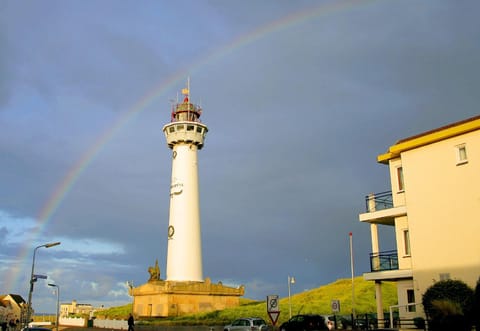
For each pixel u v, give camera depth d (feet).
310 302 196.44
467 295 96.68
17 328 261.44
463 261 109.60
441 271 113.39
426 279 116.16
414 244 120.16
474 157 110.52
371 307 177.88
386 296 191.93
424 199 119.55
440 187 116.47
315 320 135.23
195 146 260.21
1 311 407.23
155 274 248.93
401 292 124.26
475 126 109.40
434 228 116.37
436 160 118.32
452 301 91.45
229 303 234.79
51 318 450.30
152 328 195.21
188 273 240.94
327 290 216.13
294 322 136.56
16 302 456.04
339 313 163.84
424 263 117.29
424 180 120.26
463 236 110.42
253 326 138.31
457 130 112.88
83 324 282.36
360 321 136.98
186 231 245.86
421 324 106.93
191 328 175.01
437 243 115.24
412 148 124.06
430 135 119.14
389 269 126.82
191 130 256.73
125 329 218.38
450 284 100.99
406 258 123.65
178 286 223.30
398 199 128.67
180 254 242.99
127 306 305.94
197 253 245.86
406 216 125.39
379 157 135.44
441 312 87.76
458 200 112.47
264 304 208.54
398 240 126.31
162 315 220.84
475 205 109.09
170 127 258.37
